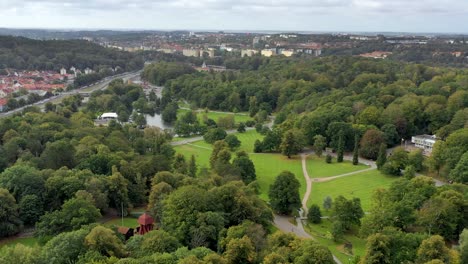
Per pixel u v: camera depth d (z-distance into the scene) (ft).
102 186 569.23
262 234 460.14
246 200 513.86
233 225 502.79
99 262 372.79
